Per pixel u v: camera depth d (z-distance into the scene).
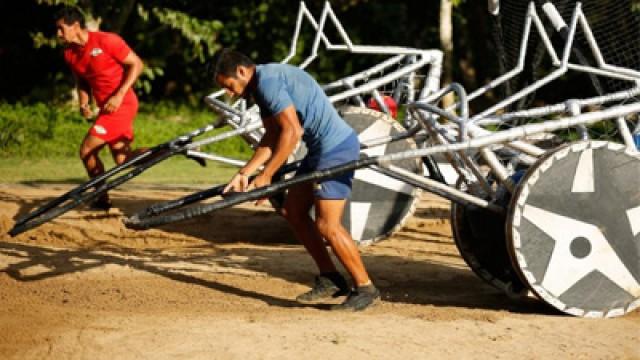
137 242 9.21
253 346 5.57
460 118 6.41
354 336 5.80
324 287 6.80
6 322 6.04
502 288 7.07
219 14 23.55
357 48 9.49
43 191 11.80
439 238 9.71
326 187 6.31
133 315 6.25
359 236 8.91
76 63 9.75
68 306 6.52
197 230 9.83
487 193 6.66
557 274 6.28
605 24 13.25
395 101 9.92
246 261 8.09
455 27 23.89
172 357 5.38
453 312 6.49
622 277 6.36
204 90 24.36
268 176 6.10
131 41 22.23
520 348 5.69
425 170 8.88
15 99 22.45
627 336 5.97
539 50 12.95
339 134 6.32
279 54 23.69
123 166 7.81
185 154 8.76
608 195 6.30
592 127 8.86
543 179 6.21
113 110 9.63
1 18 21.89
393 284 7.45
